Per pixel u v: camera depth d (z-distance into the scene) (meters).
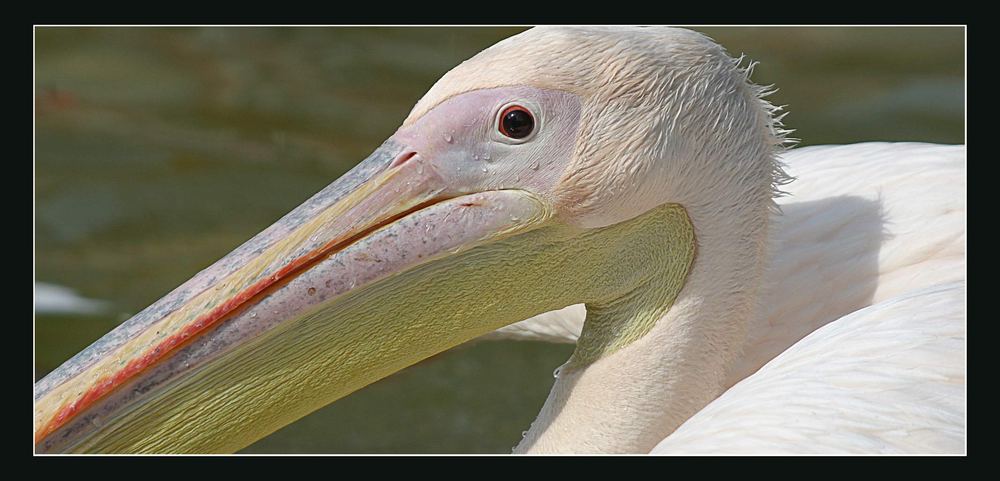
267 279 7.59
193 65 18.30
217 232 14.20
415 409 12.32
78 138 16.02
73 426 7.45
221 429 7.73
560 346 13.51
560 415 8.24
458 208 7.72
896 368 6.80
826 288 8.99
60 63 17.92
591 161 7.68
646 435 8.08
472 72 7.77
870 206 9.19
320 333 7.75
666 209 7.96
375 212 7.71
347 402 12.51
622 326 8.17
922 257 8.91
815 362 7.04
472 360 13.21
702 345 8.12
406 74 18.31
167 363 7.55
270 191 15.14
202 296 7.59
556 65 7.65
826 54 18.78
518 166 7.71
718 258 8.06
